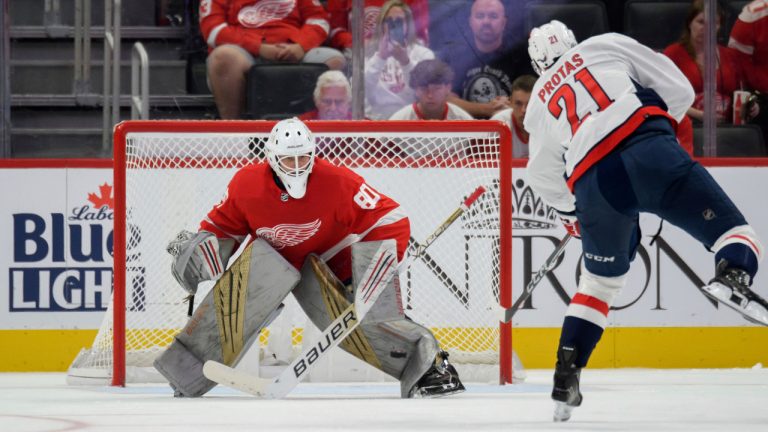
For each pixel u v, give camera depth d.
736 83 22.20
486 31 22.16
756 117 22.25
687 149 21.56
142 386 16.44
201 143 18.42
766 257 20.50
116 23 22.66
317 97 22.62
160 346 18.16
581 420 10.14
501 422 9.92
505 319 12.25
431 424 9.70
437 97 22.03
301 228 14.21
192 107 23.34
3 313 20.25
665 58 10.25
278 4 22.94
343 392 15.12
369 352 14.06
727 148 22.03
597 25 22.66
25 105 22.81
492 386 15.95
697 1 21.86
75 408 11.94
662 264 20.39
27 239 20.23
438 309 18.53
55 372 20.23
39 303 20.25
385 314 13.83
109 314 16.91
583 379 17.33
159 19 23.53
